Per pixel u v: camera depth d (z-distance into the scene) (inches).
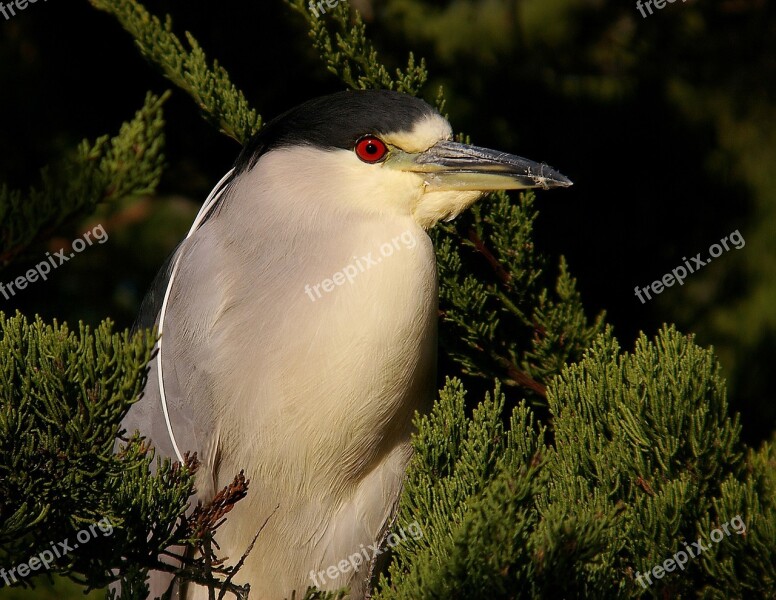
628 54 349.1
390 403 220.5
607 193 335.0
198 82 266.2
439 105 263.6
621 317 321.1
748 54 341.7
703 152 337.1
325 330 215.5
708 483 188.4
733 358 316.2
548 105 342.3
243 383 217.2
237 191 233.1
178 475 176.4
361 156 227.0
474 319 254.7
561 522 157.3
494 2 349.7
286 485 221.1
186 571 176.7
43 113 344.5
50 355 172.1
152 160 277.0
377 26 340.2
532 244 253.0
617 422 193.9
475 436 185.2
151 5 333.7
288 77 342.0
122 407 169.2
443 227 256.7
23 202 273.0
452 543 165.2
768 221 327.3
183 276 229.6
